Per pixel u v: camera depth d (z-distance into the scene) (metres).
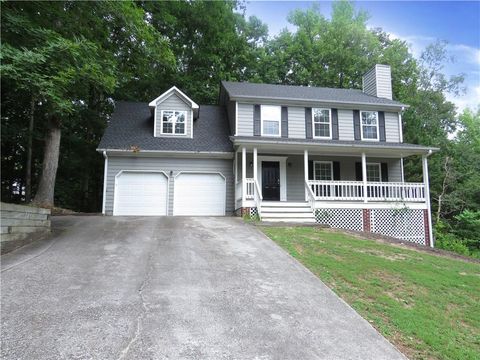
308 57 27.28
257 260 6.97
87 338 3.64
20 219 7.38
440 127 28.94
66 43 7.71
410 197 15.27
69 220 11.47
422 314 5.04
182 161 15.89
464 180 24.72
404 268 7.19
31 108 17.34
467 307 5.57
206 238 8.85
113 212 14.98
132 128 16.81
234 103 17.05
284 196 16.41
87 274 5.67
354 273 6.52
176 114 16.88
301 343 3.84
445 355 3.96
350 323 4.45
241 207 13.98
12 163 20.91
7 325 3.83
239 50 25.81
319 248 8.27
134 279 5.52
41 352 3.33
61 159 21.02
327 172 17.11
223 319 4.29
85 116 21.72
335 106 17.48
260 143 14.20
